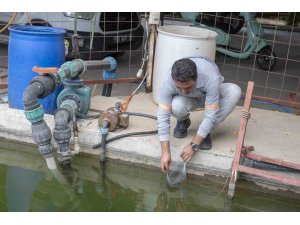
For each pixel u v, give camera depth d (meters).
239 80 6.17
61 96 3.54
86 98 3.58
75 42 4.17
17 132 3.70
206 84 2.85
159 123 2.93
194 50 3.80
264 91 5.77
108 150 3.45
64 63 3.50
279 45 8.23
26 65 3.59
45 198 3.15
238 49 7.06
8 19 5.88
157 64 4.01
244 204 3.14
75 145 3.42
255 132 3.68
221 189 3.24
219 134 3.54
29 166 3.58
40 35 3.54
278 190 3.16
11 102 3.76
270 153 3.31
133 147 3.39
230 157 3.20
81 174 3.46
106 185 3.34
